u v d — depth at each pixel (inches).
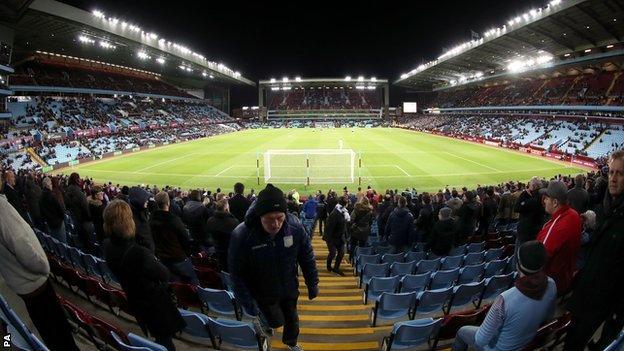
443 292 252.8
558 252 174.9
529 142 2197.3
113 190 772.6
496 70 3260.3
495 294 284.4
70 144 1956.2
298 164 1593.3
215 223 281.1
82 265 342.0
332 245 391.2
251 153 1975.9
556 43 2144.4
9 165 1449.3
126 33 2151.8
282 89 5334.6
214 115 4352.9
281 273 142.6
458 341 178.1
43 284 140.0
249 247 135.1
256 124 4598.9
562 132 2194.9
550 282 134.0
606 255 136.8
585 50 2101.4
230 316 263.7
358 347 223.9
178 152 2103.8
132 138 2445.9
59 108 2422.5
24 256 131.6
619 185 136.9
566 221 174.6
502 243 454.9
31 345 116.1
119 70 3501.5
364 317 273.4
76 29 1950.1
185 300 269.3
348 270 421.1
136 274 159.9
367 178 1310.3
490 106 3321.9
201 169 1513.3
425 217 456.4
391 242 389.4
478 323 214.1
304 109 5103.3
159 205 266.5
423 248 461.7
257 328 201.9
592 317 138.9
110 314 256.4
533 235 249.1
